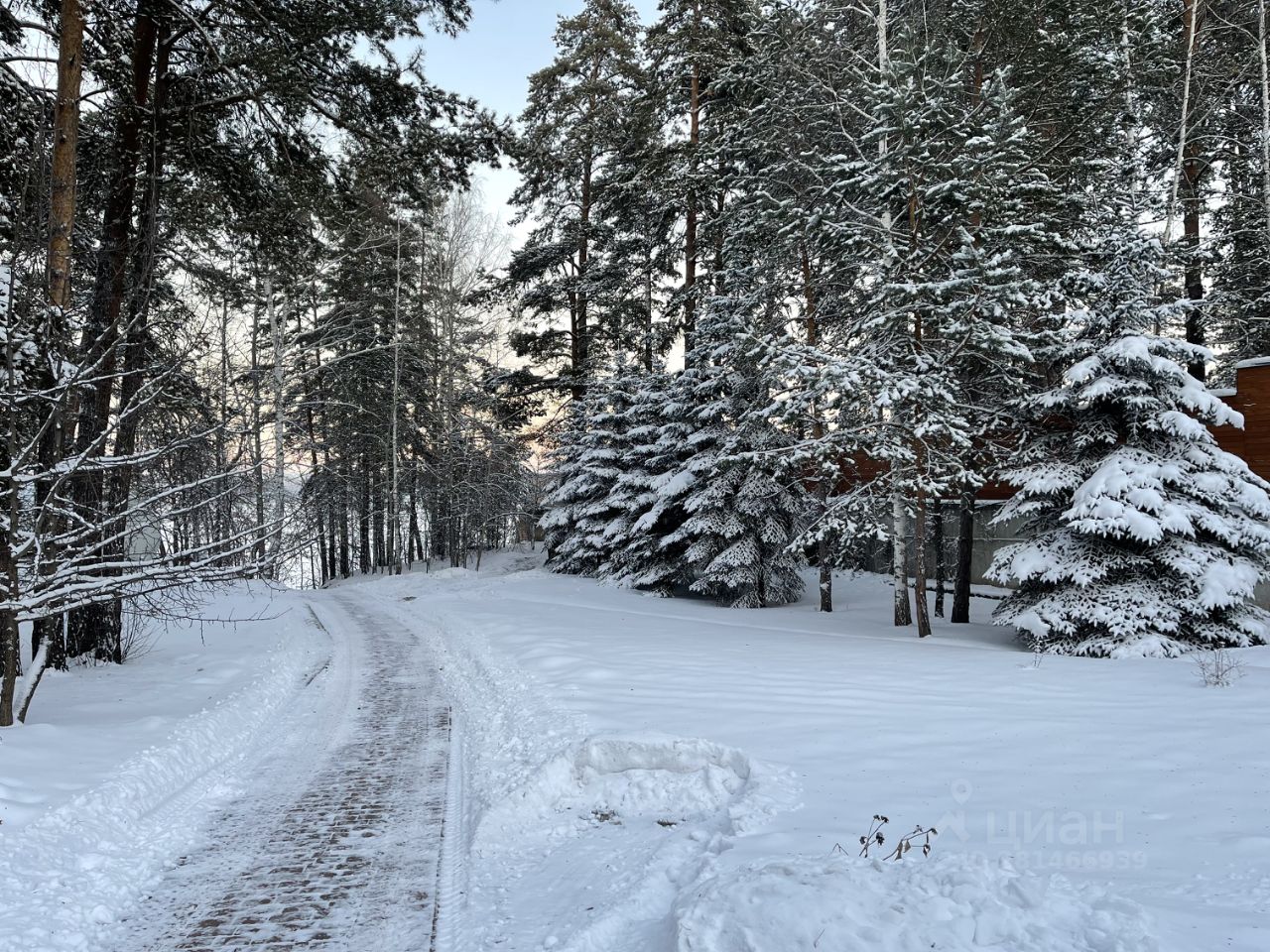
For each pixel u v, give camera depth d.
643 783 6.41
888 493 15.85
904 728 7.27
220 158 12.92
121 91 11.21
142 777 6.82
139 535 10.27
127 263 11.84
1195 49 19.89
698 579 23.44
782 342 14.87
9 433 7.41
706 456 23.05
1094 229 16.03
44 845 5.35
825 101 16.91
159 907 4.91
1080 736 6.59
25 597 7.44
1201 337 21.61
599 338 33.75
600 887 4.71
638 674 10.61
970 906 3.23
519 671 11.77
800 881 3.67
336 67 12.23
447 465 36.50
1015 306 13.13
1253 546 12.08
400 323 35.00
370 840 6.00
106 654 12.70
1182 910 3.13
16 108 9.67
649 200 26.20
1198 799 4.75
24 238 8.13
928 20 16.72
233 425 10.76
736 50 23.83
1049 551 13.16
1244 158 20.91
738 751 6.52
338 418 36.50
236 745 8.68
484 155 13.66
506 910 4.66
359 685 12.09
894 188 14.23
